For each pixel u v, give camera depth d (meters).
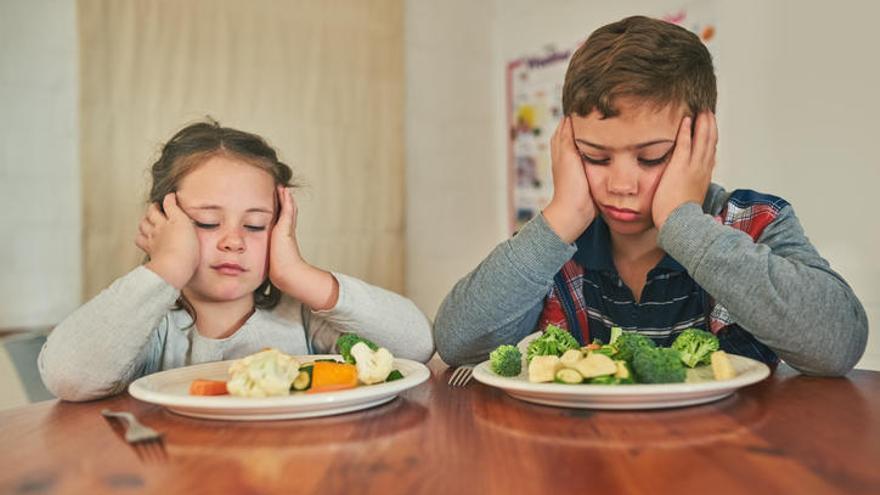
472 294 1.01
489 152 2.99
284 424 0.66
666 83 0.92
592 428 0.62
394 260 2.67
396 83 2.67
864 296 1.78
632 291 1.13
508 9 2.90
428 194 2.84
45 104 2.00
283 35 2.39
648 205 0.96
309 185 2.46
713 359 0.76
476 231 2.97
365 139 2.60
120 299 0.87
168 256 0.92
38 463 0.56
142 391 0.71
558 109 2.67
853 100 1.78
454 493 0.46
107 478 0.52
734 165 2.06
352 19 2.55
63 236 2.03
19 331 1.92
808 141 1.88
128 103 2.06
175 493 0.48
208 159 1.00
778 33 1.94
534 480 0.48
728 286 0.85
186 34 2.18
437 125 2.86
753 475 0.48
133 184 2.06
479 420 0.66
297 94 2.43
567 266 1.17
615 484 0.47
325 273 1.05
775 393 0.76
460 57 2.91
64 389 0.85
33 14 1.98
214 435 0.63
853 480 0.47
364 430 0.63
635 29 0.97
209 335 1.07
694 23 2.15
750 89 2.01
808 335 0.83
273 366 0.71
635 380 0.74
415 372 0.81
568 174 0.98
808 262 0.92
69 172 2.04
